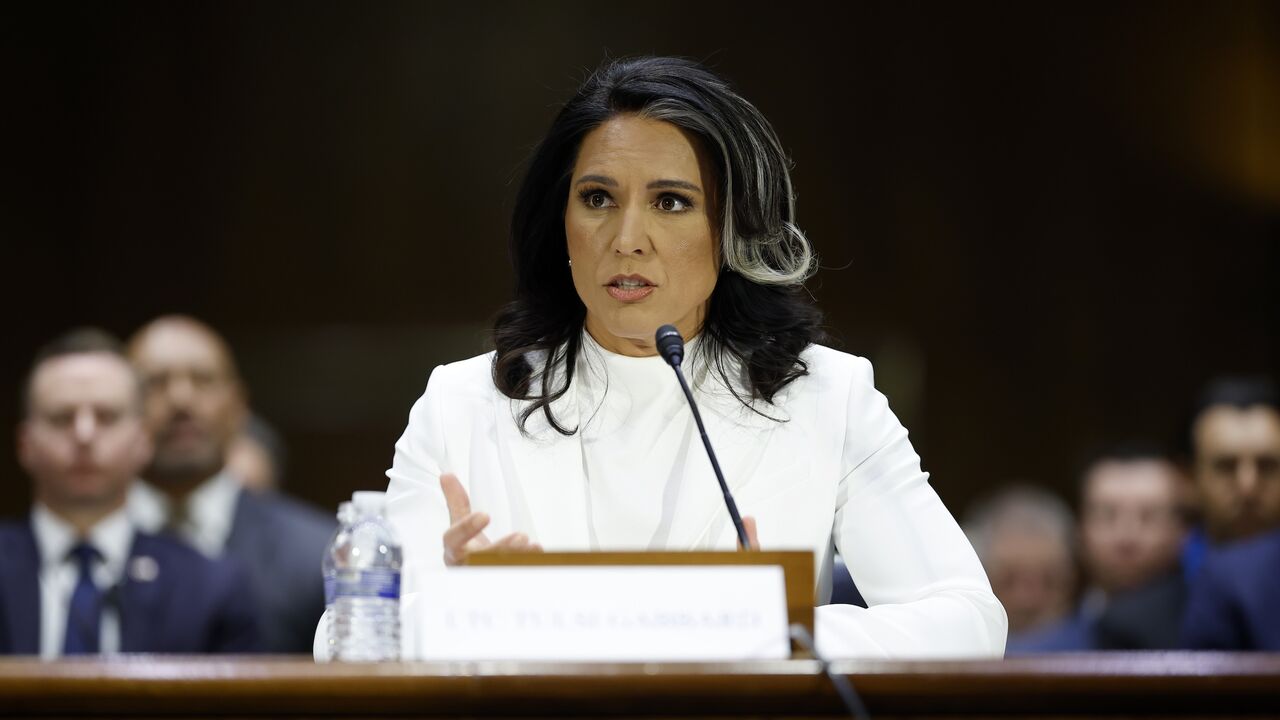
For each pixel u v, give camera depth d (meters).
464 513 8.02
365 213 27.77
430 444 9.72
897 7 27.92
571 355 9.95
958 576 9.08
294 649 17.50
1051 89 28.06
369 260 27.72
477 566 6.82
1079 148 28.06
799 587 7.00
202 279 27.56
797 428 9.72
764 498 9.50
